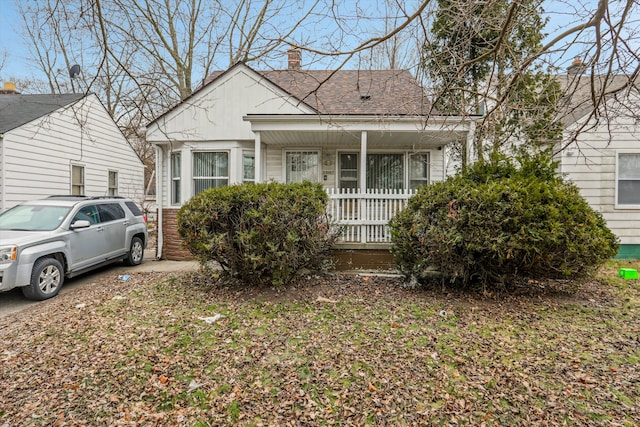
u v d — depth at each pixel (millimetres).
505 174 4957
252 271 5020
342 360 3129
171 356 3236
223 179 8734
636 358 3088
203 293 5152
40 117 9133
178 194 8945
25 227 5805
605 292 5156
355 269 6617
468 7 3592
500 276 4727
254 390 2719
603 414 2367
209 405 2553
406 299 4797
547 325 3854
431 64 4766
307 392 2686
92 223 6645
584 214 4434
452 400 2559
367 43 3523
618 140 8148
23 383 2834
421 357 3160
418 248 5027
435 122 6324
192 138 8648
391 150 9070
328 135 7848
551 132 4922
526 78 5520
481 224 4348
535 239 4105
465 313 4242
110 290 5504
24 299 5387
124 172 13961
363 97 8891
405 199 6766
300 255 5078
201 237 4895
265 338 3596
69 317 4277
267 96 8555
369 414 2430
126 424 2352
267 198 4941
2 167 8625
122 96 5691
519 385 2713
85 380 2861
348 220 6758
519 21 3436
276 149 9039
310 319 4098
